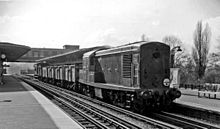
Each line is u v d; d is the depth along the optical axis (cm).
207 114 1302
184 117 1349
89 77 2070
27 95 2002
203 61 4128
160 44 1478
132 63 1480
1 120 1029
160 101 1416
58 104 1780
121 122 1156
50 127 903
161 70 1471
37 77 5884
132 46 1491
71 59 4022
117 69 1666
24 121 1008
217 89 2802
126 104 1497
